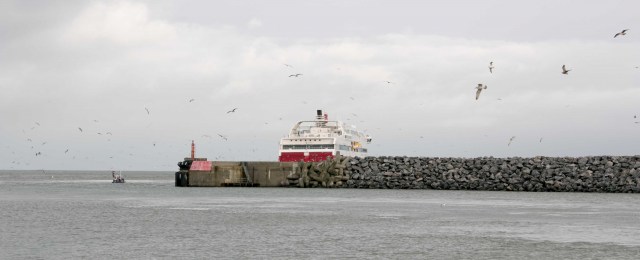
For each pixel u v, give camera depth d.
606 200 130.38
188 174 176.12
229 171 173.75
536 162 158.88
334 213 100.50
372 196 143.88
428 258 59.25
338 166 165.62
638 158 154.25
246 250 62.19
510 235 74.31
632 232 77.19
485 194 151.00
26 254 59.44
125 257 58.12
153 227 80.19
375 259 58.41
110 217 93.06
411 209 109.00
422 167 163.50
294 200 130.75
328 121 178.00
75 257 57.97
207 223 85.06
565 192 154.75
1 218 91.25
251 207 112.12
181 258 57.78
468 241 69.31
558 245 66.75
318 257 58.88
